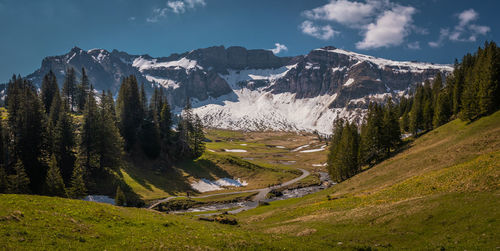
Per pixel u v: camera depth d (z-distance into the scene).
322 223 34.78
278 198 95.25
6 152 70.31
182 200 85.31
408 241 24.36
